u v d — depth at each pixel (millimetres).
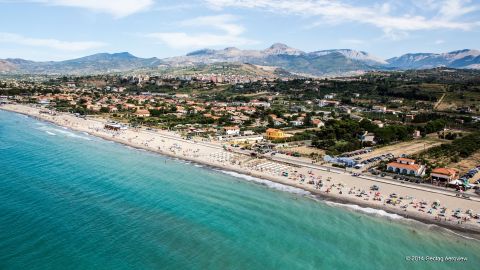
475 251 77125
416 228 87250
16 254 68125
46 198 96875
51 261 66562
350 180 122875
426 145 197125
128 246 73625
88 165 134375
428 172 131500
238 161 147250
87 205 93750
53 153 150750
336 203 102750
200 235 80188
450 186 116750
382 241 80312
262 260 71062
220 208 96375
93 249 71688
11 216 83875
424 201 103125
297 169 136375
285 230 84375
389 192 110750
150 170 132125
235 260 70625
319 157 156000
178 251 72875
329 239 80500
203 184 116875
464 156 167750
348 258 72812
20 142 169625
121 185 112062
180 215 90562
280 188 115312
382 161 150250
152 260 69000
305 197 107312
